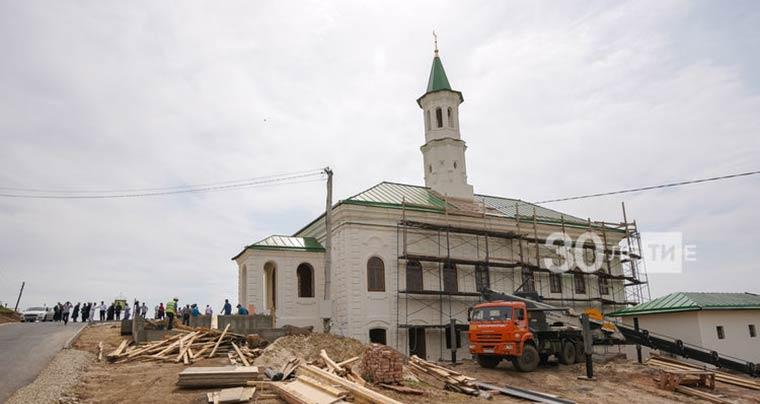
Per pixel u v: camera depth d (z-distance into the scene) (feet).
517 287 123.54
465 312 114.83
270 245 110.42
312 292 112.57
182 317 100.68
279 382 50.14
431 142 133.49
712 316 96.02
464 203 128.06
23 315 142.61
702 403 66.74
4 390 45.98
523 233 127.44
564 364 90.17
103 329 93.15
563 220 135.03
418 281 111.96
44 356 62.39
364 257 106.73
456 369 85.25
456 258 116.16
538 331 86.79
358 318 102.99
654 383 75.61
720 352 94.53
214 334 76.69
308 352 72.43
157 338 75.92
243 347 72.90
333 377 49.55
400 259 110.22
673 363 85.10
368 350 60.34
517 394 62.08
